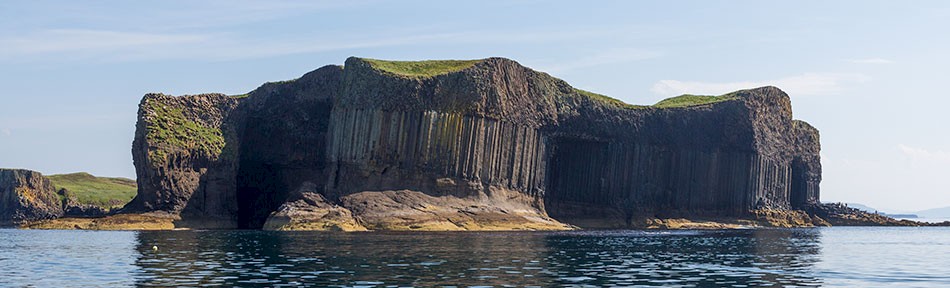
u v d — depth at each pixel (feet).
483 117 586.45
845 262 286.87
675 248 355.97
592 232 549.95
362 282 212.64
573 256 301.63
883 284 219.20
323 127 608.19
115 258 280.92
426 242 372.79
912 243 421.18
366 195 548.72
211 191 577.84
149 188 556.51
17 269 244.63
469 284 210.38
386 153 562.66
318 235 442.09
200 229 547.90
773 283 220.02
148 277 223.30
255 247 333.62
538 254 307.99
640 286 211.61
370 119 563.89
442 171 570.46
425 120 569.64
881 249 362.94
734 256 310.24
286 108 618.03
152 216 548.31
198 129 587.27
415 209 545.03
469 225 545.44
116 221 540.93
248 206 605.31
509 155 605.73
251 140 618.03
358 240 387.96
